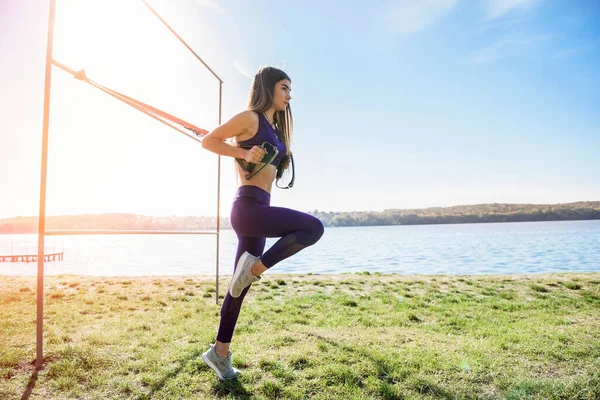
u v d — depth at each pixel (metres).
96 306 4.88
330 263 32.19
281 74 2.30
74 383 2.23
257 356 2.72
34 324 3.68
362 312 4.71
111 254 48.94
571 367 2.49
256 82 2.30
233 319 2.35
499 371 2.43
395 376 2.35
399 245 56.38
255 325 3.79
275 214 2.06
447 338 3.32
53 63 2.54
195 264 31.52
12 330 3.42
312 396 2.13
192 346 2.94
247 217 2.10
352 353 2.75
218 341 2.35
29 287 6.67
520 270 23.38
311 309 4.91
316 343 3.03
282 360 2.62
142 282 7.63
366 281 7.91
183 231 4.32
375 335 3.36
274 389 2.18
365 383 2.28
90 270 26.06
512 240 58.62
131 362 2.57
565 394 2.09
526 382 2.21
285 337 3.19
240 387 2.21
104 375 2.36
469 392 2.15
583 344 2.97
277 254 2.03
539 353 2.78
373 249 49.69
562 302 5.44
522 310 4.90
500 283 7.46
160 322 3.92
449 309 4.95
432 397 2.11
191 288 6.79
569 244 47.09
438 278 8.43
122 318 4.11
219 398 2.10
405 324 4.04
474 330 3.73
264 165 2.08
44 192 2.52
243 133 2.20
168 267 28.53
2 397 2.05
